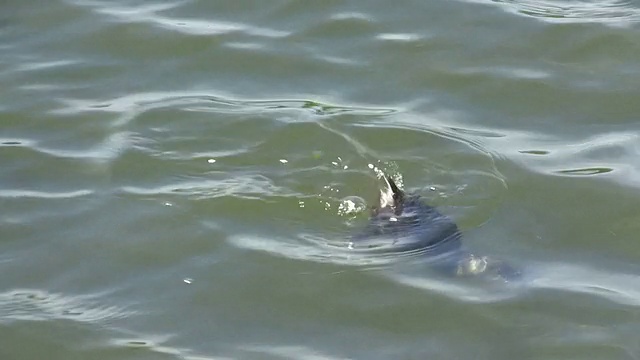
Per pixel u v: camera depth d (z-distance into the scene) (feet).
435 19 162.50
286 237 118.11
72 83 148.97
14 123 139.95
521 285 110.52
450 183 126.62
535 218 120.98
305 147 133.18
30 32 160.76
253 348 102.94
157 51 156.15
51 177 128.77
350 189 125.80
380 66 152.25
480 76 149.59
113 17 163.94
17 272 113.80
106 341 104.01
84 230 119.85
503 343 103.40
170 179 127.95
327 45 157.38
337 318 106.93
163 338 104.47
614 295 109.19
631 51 154.30
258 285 111.34
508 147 133.59
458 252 114.73
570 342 103.30
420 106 143.23
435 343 103.60
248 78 150.00
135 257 115.96
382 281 111.04
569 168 129.39
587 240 117.91
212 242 117.70
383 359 101.45
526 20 161.79
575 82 147.95
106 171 129.39
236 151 132.57
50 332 105.29
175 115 139.85
